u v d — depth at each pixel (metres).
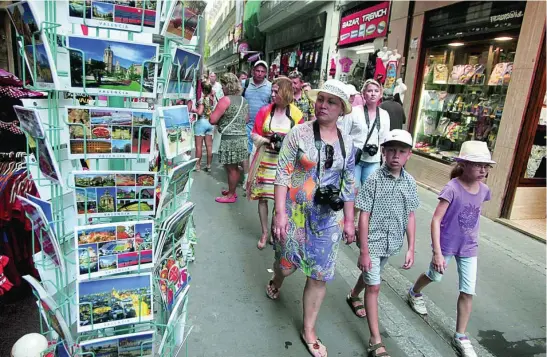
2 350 2.11
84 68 1.30
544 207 5.08
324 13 11.66
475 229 2.44
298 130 2.21
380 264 2.46
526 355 2.50
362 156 4.07
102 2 1.31
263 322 2.59
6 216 2.24
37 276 2.61
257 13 20.50
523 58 4.73
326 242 2.21
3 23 3.73
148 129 1.45
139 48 1.37
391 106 5.18
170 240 1.69
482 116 5.67
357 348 2.43
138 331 1.65
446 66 6.40
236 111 4.75
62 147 1.43
